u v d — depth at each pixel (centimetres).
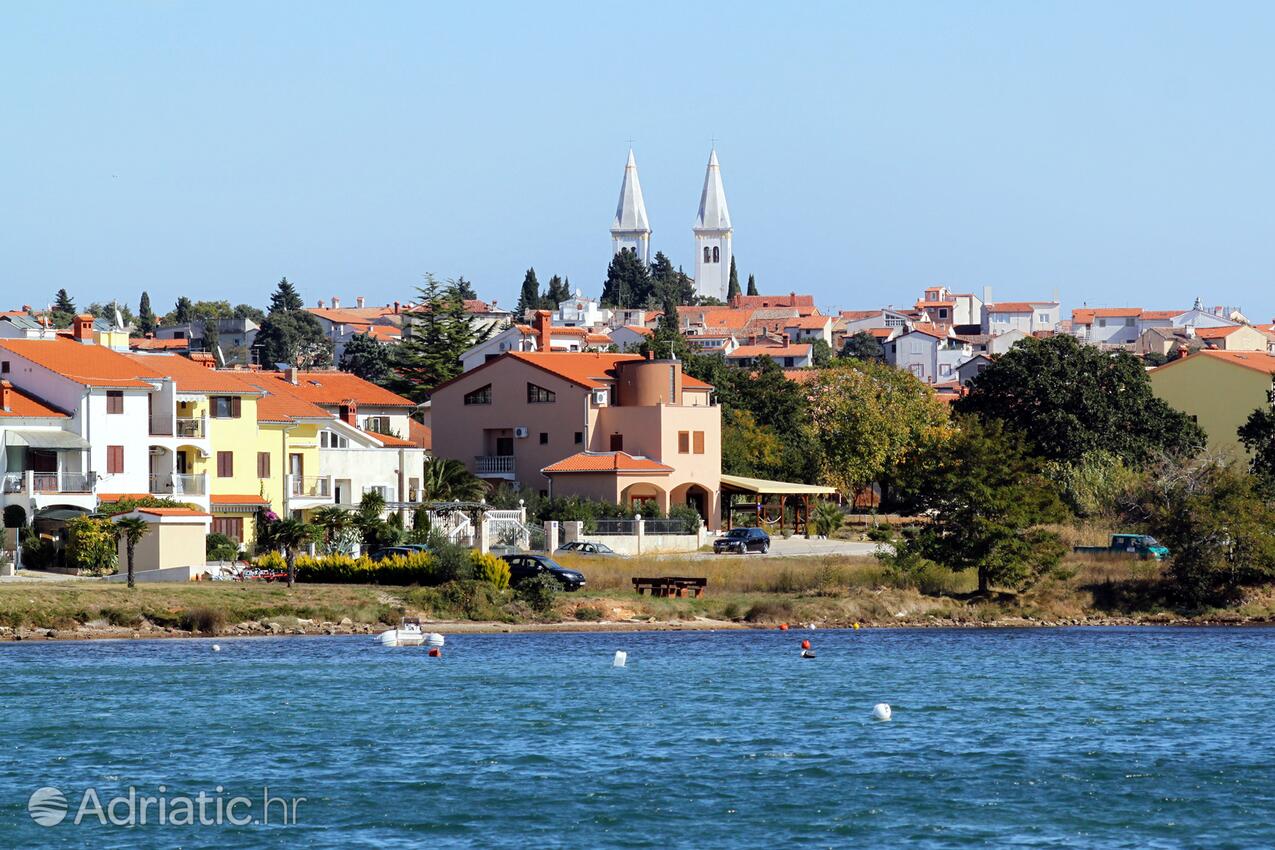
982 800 19575
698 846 17575
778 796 19712
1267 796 19838
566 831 18138
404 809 19062
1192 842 17838
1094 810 19125
